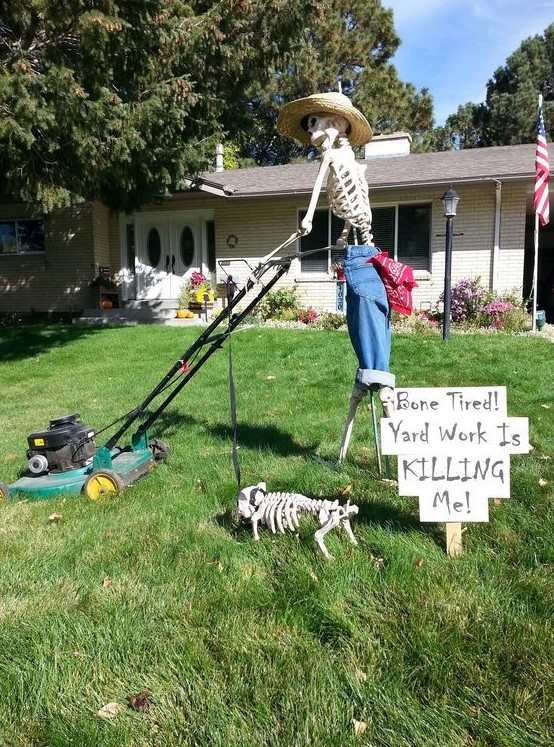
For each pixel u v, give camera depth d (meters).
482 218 12.97
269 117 28.64
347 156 3.86
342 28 27.56
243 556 3.09
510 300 12.25
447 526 2.99
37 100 8.02
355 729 1.96
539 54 39.56
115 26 7.71
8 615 2.71
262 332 11.50
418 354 8.93
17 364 10.16
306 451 4.87
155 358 9.92
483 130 39.06
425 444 2.95
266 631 2.48
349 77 28.38
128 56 8.99
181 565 3.05
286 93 27.77
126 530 3.54
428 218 13.39
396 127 29.94
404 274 3.78
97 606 2.72
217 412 6.34
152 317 14.86
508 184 12.33
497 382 7.13
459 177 12.16
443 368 8.07
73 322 15.20
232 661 2.31
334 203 3.94
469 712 2.01
